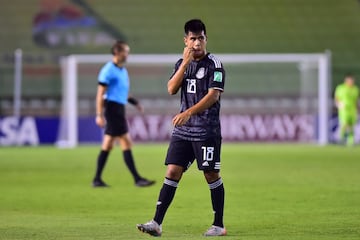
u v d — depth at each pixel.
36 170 69.94
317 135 113.06
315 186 55.44
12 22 132.25
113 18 133.88
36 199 48.16
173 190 31.70
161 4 137.12
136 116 110.62
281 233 33.59
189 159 31.98
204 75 31.38
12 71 120.12
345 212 41.16
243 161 79.69
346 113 107.50
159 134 111.00
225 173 66.38
